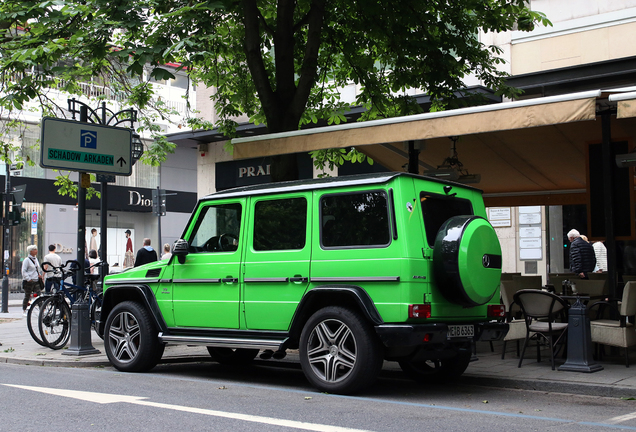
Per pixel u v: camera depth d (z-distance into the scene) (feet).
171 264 26.32
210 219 25.73
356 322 20.85
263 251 23.71
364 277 20.98
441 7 38.91
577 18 50.78
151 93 43.86
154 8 32.04
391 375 26.61
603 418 17.97
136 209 108.68
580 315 25.08
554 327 26.09
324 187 22.65
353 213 21.84
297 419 17.26
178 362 30.91
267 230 23.86
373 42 41.09
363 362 20.59
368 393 22.08
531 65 52.54
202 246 25.76
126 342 27.32
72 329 31.73
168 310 26.20
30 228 94.32
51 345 34.12
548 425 16.87
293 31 35.55
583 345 24.88
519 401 20.76
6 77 36.27
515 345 34.27
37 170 95.40
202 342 24.61
